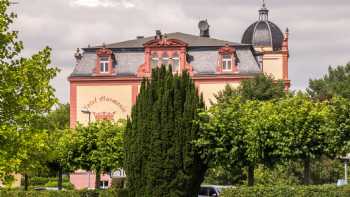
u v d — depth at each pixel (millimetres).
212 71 92312
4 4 32156
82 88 94000
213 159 48031
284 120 46562
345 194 39844
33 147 31531
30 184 89812
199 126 47500
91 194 51031
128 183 47312
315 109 46750
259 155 46906
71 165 59031
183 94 47781
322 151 46844
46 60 32938
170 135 46781
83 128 59094
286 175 67000
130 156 47312
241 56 92875
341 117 44938
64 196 50031
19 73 31922
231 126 47156
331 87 97438
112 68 93875
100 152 58219
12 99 31938
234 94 84188
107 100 93500
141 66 93188
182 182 46812
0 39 32000
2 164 30391
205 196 57812
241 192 42750
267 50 109188
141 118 47312
